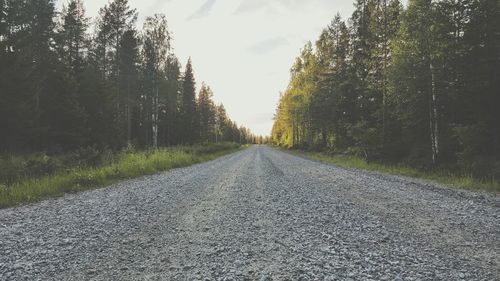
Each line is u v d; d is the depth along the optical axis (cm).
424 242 560
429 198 989
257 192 1137
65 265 466
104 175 1491
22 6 2758
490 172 1367
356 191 1132
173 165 2369
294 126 6178
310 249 525
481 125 1622
